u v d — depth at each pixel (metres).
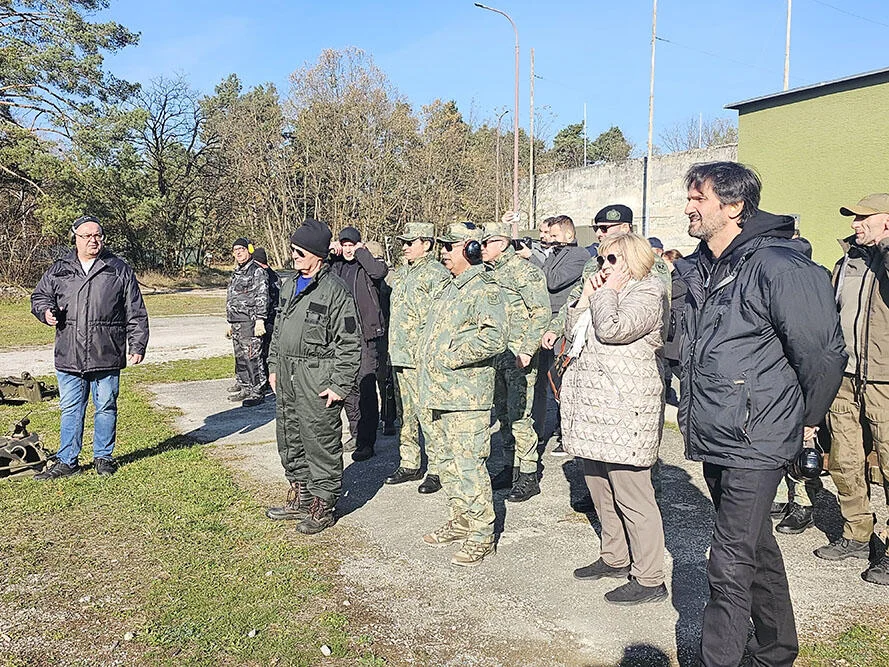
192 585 3.83
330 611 3.58
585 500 5.05
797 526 4.57
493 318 3.90
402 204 37.09
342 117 36.06
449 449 4.25
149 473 5.77
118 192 31.45
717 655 2.72
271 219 43.12
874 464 4.03
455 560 4.13
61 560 4.16
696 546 4.38
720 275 2.82
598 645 3.28
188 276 45.72
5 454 5.68
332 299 4.52
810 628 3.39
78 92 28.58
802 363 2.60
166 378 10.80
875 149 9.72
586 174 29.42
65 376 5.61
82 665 3.11
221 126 42.66
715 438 2.74
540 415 6.46
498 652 3.22
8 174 28.12
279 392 4.70
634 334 3.40
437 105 37.91
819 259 10.55
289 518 4.84
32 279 29.66
